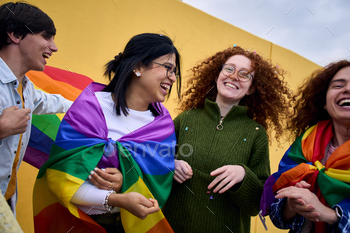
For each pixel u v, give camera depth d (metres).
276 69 2.16
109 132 1.64
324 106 1.65
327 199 1.40
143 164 1.62
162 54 1.66
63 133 1.54
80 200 1.42
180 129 1.92
